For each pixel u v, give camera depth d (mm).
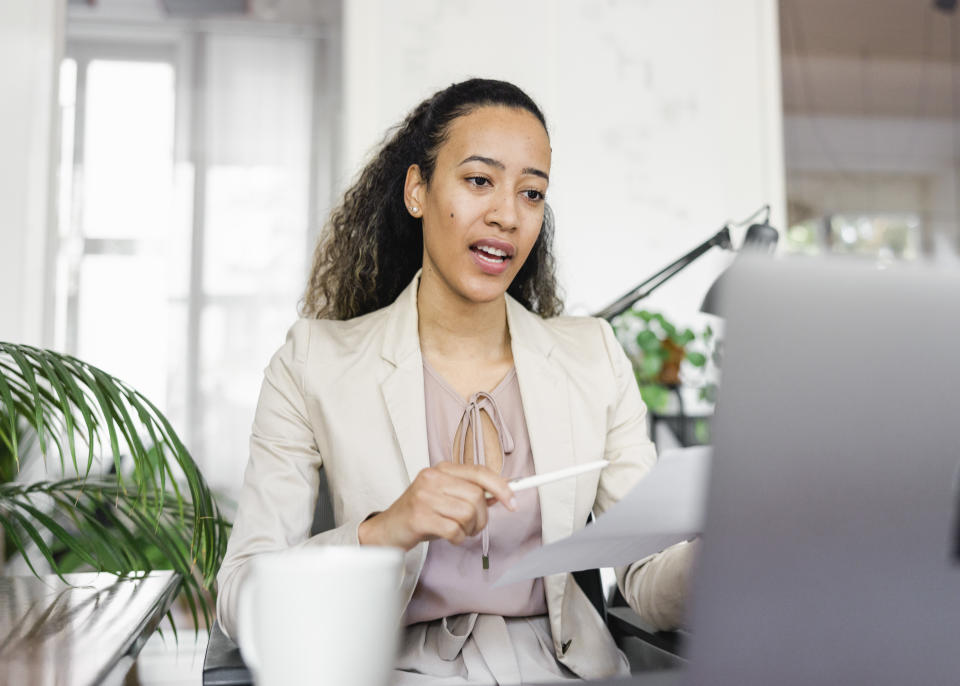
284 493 1104
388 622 474
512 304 1285
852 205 3473
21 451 1885
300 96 3199
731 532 494
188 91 3166
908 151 3516
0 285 2996
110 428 1254
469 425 1164
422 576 1064
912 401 490
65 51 3131
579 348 1294
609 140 3365
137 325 3107
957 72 3557
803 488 492
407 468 1121
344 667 458
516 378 1220
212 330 3131
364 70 3209
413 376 1165
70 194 3111
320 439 1170
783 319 483
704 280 3359
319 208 3178
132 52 3152
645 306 3330
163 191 3145
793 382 486
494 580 1076
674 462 625
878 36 3541
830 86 3502
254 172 3170
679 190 3385
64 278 3094
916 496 495
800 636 498
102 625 928
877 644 499
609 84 3373
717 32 3447
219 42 3184
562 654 1055
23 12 3061
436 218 1190
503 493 773
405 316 1211
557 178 3330
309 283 1502
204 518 1380
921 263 490
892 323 486
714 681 502
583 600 1099
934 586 497
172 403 3096
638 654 1056
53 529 1334
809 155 3469
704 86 3422
